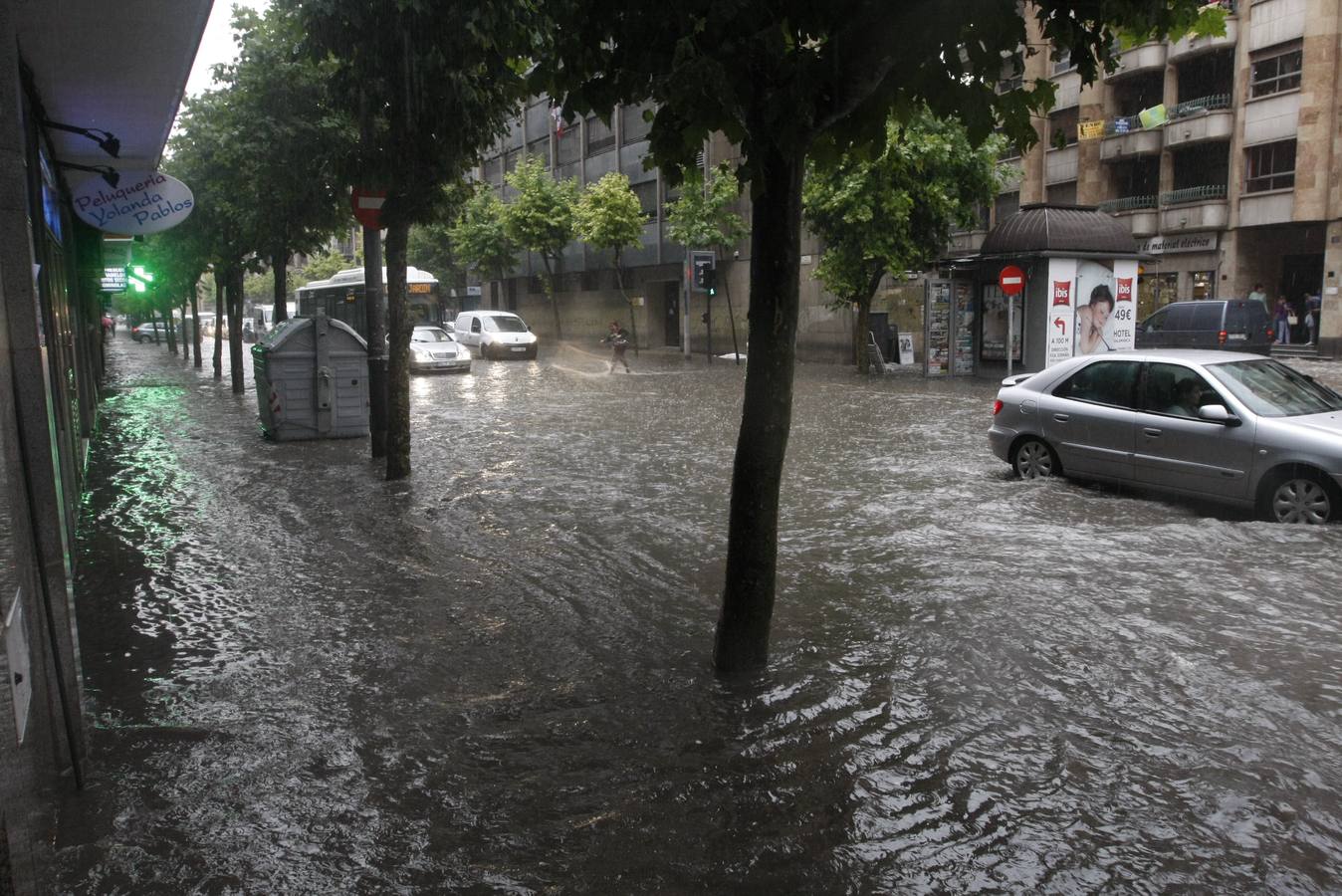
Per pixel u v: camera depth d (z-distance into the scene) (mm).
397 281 11273
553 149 50125
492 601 6641
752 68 4297
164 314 48094
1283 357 30625
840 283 26188
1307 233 33125
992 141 24062
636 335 43719
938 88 4500
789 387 5121
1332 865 3469
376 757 4340
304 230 18219
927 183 24281
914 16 4160
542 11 5332
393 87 10438
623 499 10156
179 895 3322
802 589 6773
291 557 7883
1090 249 24078
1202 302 26531
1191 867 3463
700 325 41750
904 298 30891
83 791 4008
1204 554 7508
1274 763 4219
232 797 3973
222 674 5340
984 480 10867
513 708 4863
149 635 5984
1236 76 34000
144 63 7816
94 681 5246
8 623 2059
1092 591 6602
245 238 18969
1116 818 3785
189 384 27172
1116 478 9859
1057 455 10469
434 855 3562
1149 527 8500
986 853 3557
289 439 15023
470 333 39656
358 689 5121
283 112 16156
